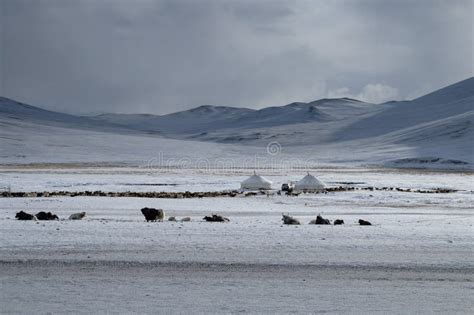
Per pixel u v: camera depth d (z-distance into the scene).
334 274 14.53
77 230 20.39
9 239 18.31
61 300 12.11
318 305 11.91
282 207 37.22
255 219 27.92
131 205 36.34
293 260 15.89
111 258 15.89
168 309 11.53
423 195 47.78
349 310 11.59
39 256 16.05
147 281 13.66
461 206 38.84
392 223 25.36
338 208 36.94
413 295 12.74
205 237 19.14
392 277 14.30
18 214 25.39
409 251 17.27
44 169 101.25
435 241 18.91
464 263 15.74
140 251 16.78
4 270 14.59
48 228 20.88
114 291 12.81
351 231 20.98
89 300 12.11
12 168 104.75
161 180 69.00
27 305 11.76
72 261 15.55
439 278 14.23
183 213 32.41
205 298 12.33
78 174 82.94
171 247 17.36
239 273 14.50
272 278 14.06
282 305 11.87
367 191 52.25
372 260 16.02
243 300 12.20
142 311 11.39
